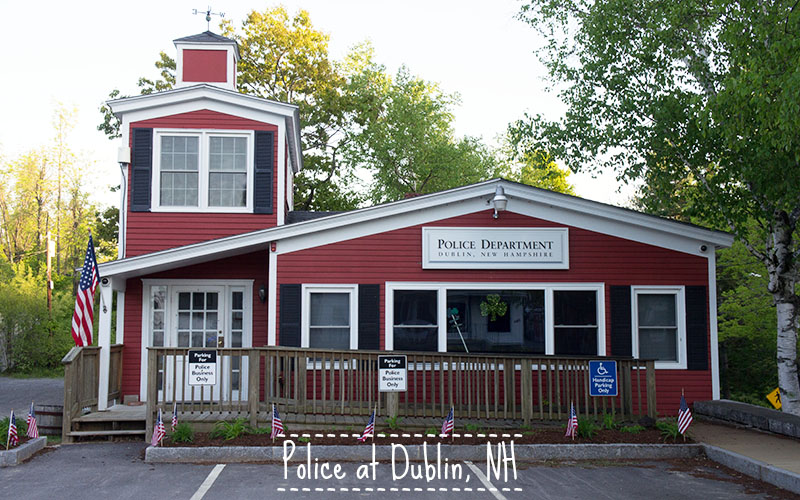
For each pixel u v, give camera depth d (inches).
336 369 477.7
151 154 541.3
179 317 525.7
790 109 343.9
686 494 305.4
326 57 1305.4
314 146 1289.4
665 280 495.8
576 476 339.3
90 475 334.6
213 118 549.3
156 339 521.3
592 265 493.4
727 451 368.2
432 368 415.2
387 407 412.5
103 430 427.5
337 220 479.8
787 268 518.0
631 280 494.0
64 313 1251.2
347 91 1338.6
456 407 434.6
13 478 328.8
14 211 1809.8
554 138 589.9
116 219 1232.2
